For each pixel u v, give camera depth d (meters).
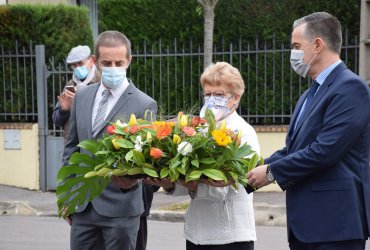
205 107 4.25
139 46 11.74
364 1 10.18
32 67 11.65
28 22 11.61
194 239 4.22
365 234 3.84
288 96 11.16
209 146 3.86
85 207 4.54
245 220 4.20
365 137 3.86
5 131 11.69
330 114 3.79
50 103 11.66
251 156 4.00
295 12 11.06
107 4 11.80
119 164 3.91
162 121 4.19
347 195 3.79
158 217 9.93
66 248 8.18
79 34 11.80
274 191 11.11
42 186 11.57
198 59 11.34
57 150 11.49
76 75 6.94
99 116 4.64
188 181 3.85
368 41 10.20
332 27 3.97
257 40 10.95
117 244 4.56
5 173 11.78
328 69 3.98
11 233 9.05
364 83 3.84
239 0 11.26
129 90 4.70
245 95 11.29
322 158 3.74
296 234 3.90
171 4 11.52
